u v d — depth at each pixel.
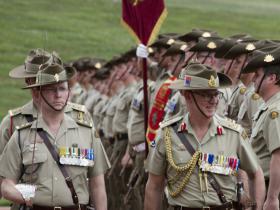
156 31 26.00
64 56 66.94
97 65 39.50
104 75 37.19
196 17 79.19
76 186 17.97
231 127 17.56
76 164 17.98
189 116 17.55
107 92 37.09
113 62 35.69
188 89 17.17
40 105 18.47
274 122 18.41
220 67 23.75
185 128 17.45
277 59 18.59
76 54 67.56
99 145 18.48
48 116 18.14
